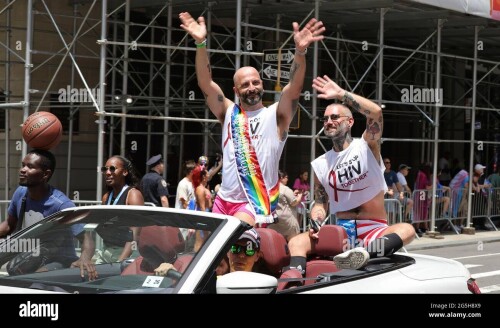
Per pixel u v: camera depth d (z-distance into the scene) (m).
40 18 15.58
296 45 6.00
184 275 4.02
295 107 6.15
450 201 18.98
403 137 22.64
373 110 6.42
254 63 18.11
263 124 6.13
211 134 16.31
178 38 17.28
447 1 15.48
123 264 4.30
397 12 17.20
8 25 15.24
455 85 23.50
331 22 17.77
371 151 6.57
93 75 16.23
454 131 23.94
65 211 4.96
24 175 6.08
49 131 7.09
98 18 16.09
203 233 4.31
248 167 6.05
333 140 6.73
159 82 17.45
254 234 4.88
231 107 6.23
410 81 21.70
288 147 19.61
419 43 20.97
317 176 6.86
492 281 12.05
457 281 5.53
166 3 15.25
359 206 6.61
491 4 16.48
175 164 17.83
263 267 5.20
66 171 16.09
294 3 16.16
